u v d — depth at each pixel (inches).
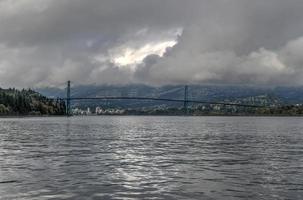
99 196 920.9
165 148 2103.8
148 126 5723.4
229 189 993.5
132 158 1635.1
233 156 1716.3
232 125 6254.9
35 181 1090.7
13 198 896.3
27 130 4170.8
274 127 5344.5
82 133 3627.0
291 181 1096.8
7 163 1460.4
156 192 963.3
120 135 3341.5
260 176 1181.7
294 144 2383.1
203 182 1087.0
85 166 1387.8
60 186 1024.9
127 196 924.0
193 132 3917.3
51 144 2341.3
